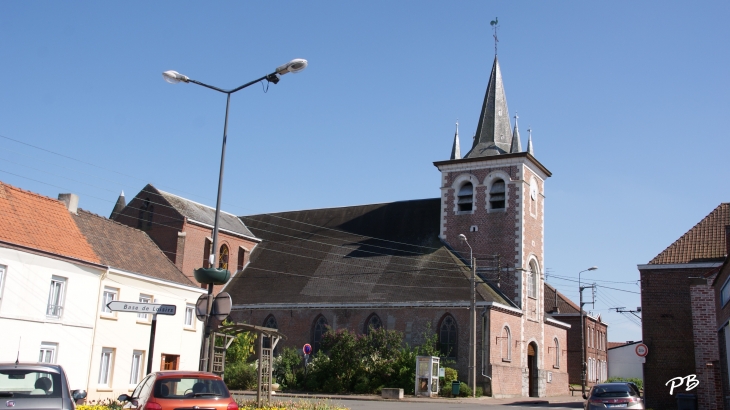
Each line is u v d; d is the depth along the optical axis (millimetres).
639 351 29938
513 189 48062
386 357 41000
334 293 46750
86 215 33594
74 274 27688
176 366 34281
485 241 48062
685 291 30625
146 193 49938
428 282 45000
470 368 38500
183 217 48125
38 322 25781
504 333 43156
